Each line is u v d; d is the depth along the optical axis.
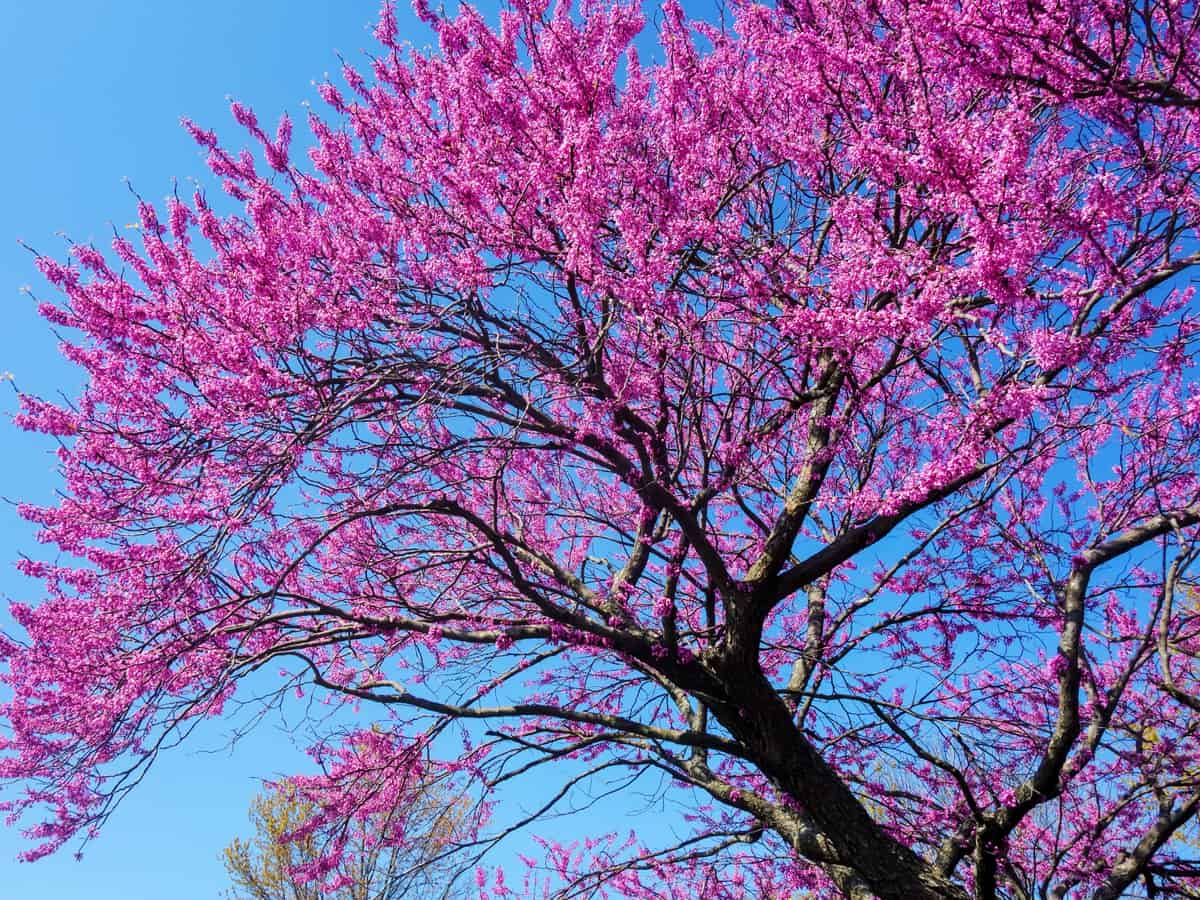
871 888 5.12
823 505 5.28
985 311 4.85
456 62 5.00
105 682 5.03
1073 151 4.13
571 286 4.95
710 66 5.29
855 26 4.74
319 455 5.84
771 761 5.45
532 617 6.64
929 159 3.23
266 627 6.02
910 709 5.53
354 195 5.26
